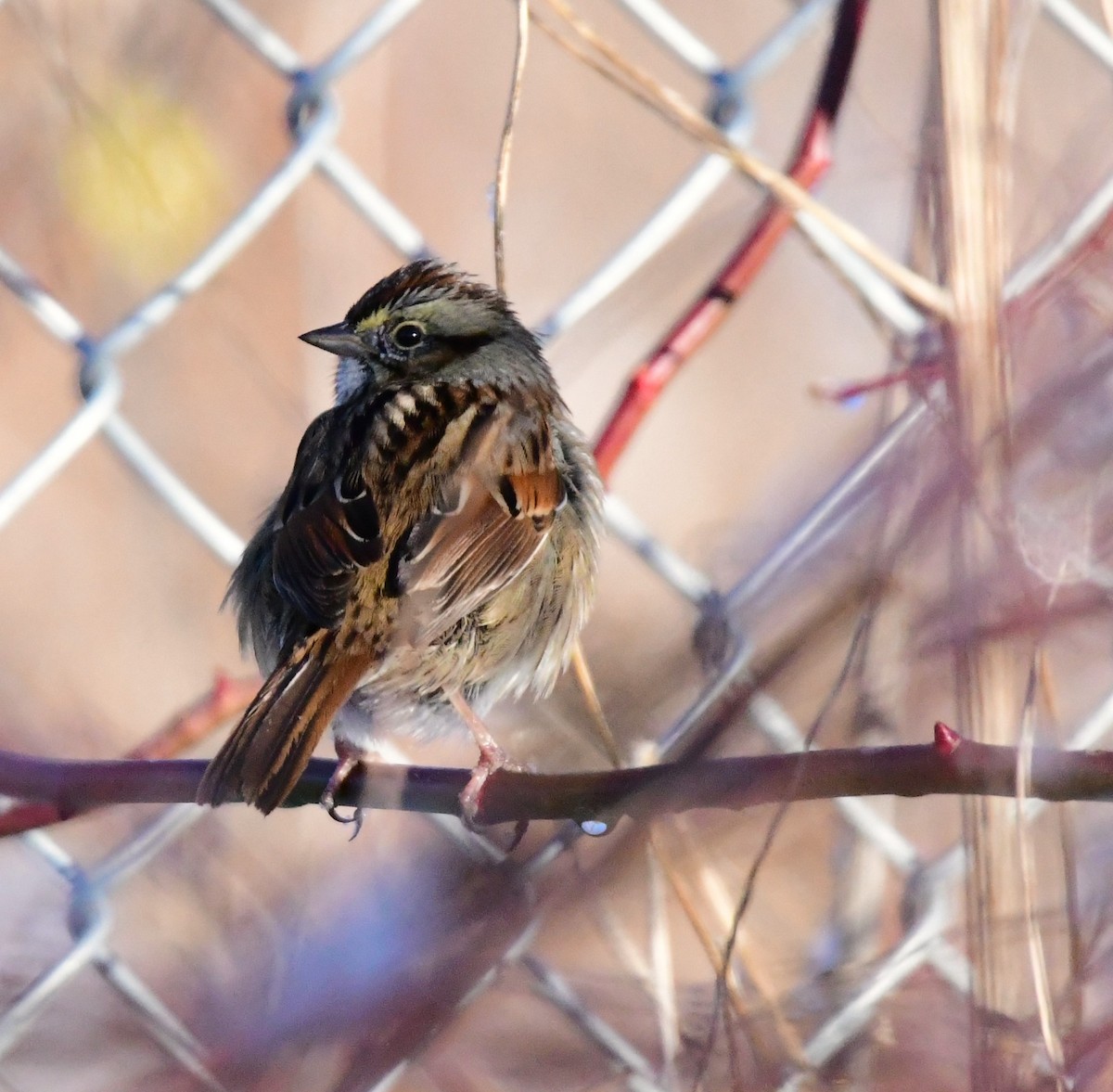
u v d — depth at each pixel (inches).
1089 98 352.8
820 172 310.2
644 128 473.7
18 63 359.9
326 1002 185.2
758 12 478.0
